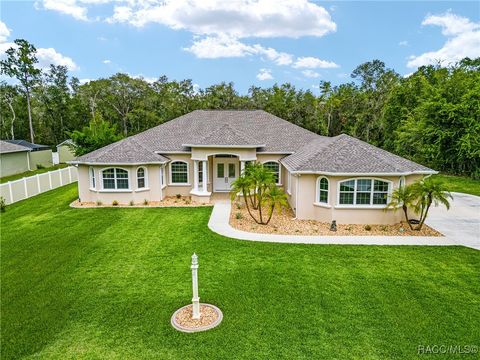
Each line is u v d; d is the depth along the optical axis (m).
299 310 8.51
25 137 67.56
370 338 7.36
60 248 13.35
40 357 6.87
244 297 9.20
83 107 65.75
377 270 10.95
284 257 12.11
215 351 6.96
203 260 11.89
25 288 9.95
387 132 47.12
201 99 61.59
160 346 7.15
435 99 33.66
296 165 17.67
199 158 21.73
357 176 16.02
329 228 15.84
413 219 16.61
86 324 8.03
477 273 10.71
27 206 21.12
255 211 19.41
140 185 21.50
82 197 21.80
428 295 9.26
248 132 25.53
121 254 12.60
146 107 63.59
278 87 61.28
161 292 9.57
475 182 28.86
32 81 55.97
